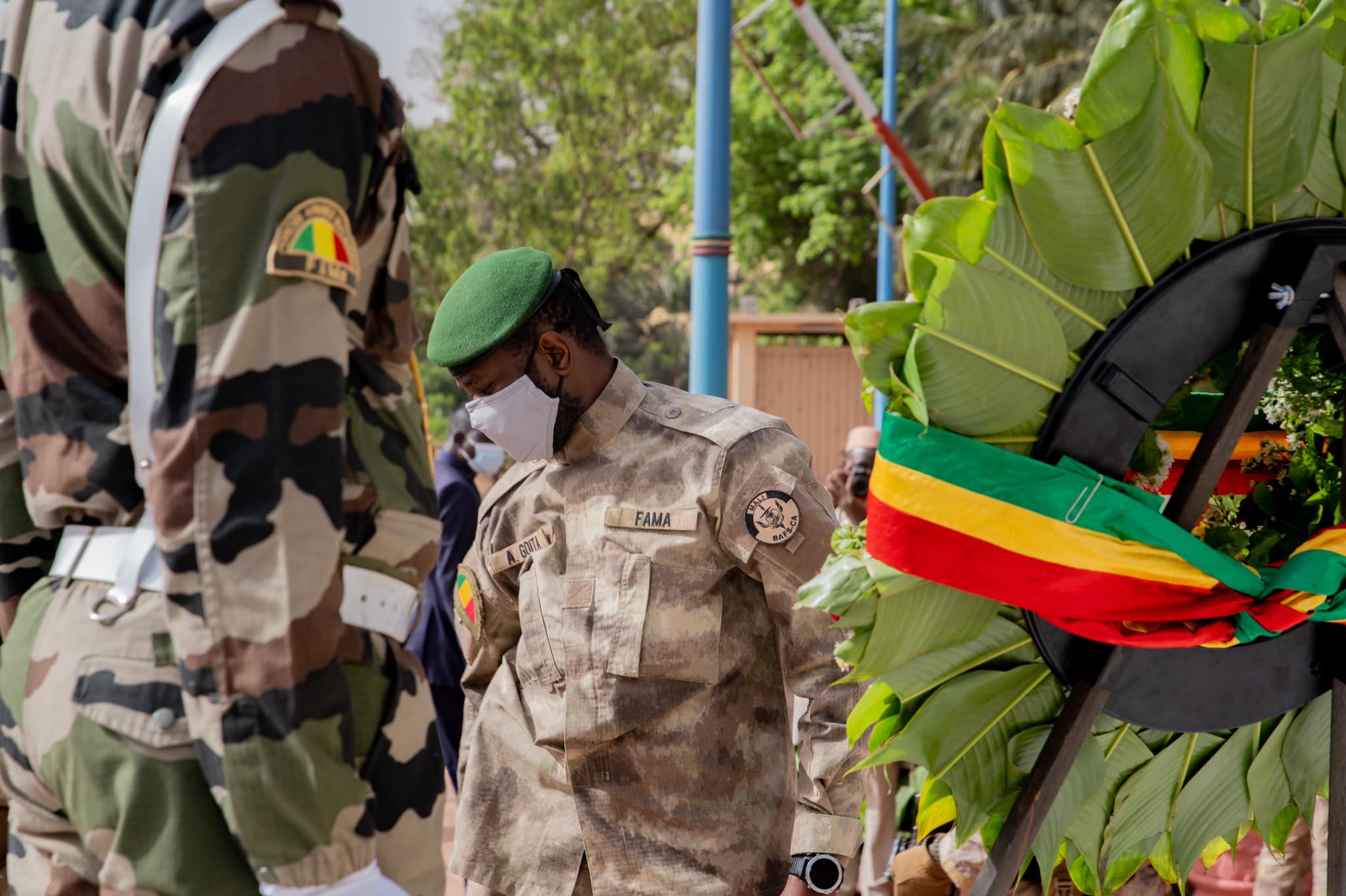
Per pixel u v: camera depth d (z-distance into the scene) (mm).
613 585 1797
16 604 1434
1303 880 2637
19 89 1343
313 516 1218
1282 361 1474
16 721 1298
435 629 3805
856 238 22516
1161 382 1284
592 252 25953
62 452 1280
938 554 1256
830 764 1731
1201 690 1349
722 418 1836
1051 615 1271
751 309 15070
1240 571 1305
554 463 1893
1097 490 1255
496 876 1906
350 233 1281
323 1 1271
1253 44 1253
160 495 1191
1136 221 1256
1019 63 19484
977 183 19562
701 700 1787
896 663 1315
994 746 1397
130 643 1236
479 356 1767
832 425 13438
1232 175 1279
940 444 1258
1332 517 1547
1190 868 1532
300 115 1240
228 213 1201
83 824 1236
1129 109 1220
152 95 1222
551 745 1833
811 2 22125
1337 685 1393
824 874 1741
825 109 21844
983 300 1237
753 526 1749
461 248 25188
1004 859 1373
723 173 4129
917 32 21859
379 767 1348
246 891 1235
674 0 25422
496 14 24938
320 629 1209
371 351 1428
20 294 1301
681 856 1762
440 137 25703
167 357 1195
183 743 1218
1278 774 1537
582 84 25078
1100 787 1454
